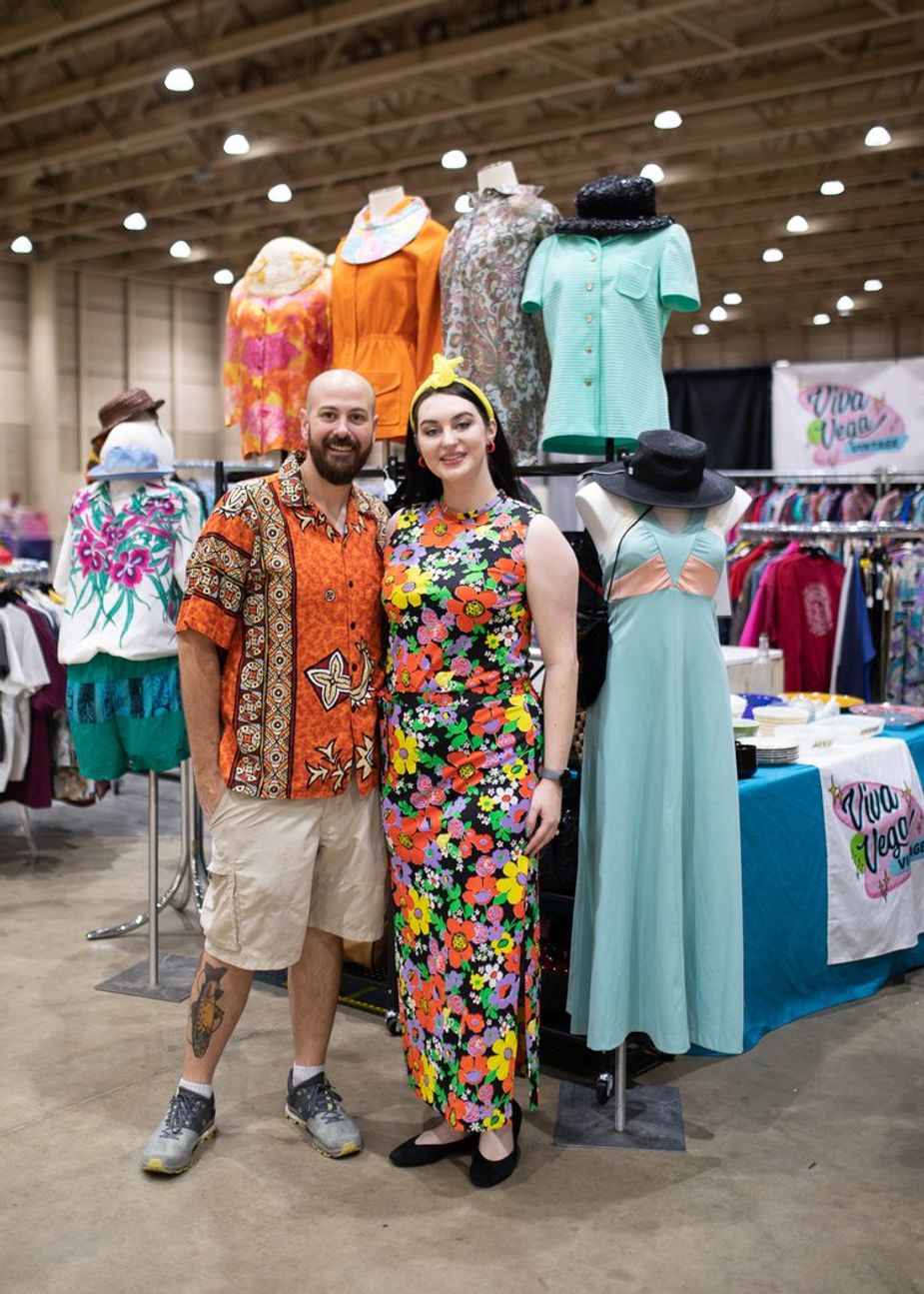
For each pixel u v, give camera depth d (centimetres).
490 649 242
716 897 270
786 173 1220
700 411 819
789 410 693
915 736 386
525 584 242
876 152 1121
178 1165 254
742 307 1923
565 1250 228
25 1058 313
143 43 921
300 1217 239
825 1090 297
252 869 251
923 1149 267
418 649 244
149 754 349
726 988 271
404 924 252
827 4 809
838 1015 344
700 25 809
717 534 271
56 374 1602
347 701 251
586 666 268
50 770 488
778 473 684
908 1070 308
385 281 364
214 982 261
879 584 601
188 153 1168
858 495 734
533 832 243
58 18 828
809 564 591
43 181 1264
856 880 348
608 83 927
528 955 250
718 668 270
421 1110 285
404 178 1273
